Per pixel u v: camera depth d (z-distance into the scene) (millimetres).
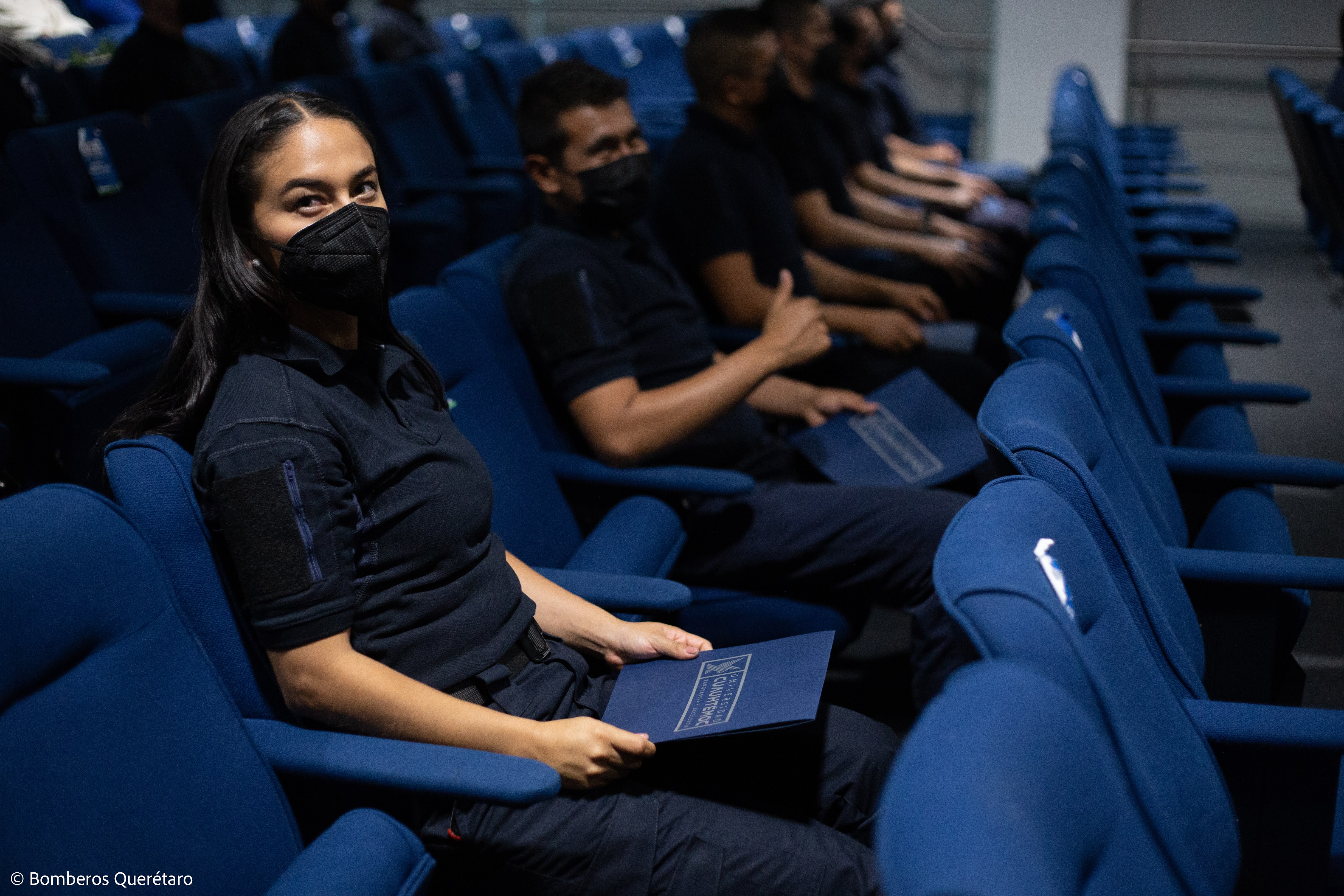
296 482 1067
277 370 1113
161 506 1096
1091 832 624
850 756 1270
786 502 1846
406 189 3852
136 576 1039
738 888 1118
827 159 3562
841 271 3072
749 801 1211
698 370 2016
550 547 1737
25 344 2219
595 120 1866
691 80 2561
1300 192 4801
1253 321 4203
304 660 1072
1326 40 6113
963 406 2629
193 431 1138
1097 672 747
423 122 4172
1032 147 6793
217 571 1123
